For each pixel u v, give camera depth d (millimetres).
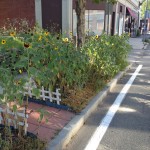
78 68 4832
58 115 4191
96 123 4254
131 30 31328
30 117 4043
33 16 11797
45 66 3674
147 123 4324
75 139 3695
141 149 3488
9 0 11906
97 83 5637
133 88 6492
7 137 3180
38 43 3771
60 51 4055
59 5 11305
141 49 16547
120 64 7977
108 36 7434
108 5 9914
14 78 3006
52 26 11430
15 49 3324
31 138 3207
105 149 3459
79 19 6637
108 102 5316
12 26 10531
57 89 4422
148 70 9031
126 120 4418
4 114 3307
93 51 5680
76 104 4523
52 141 3334
